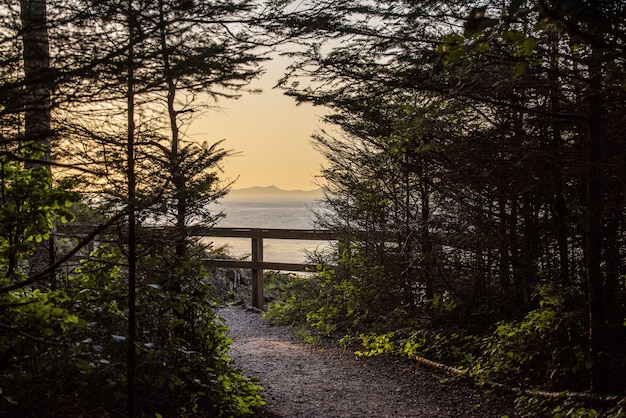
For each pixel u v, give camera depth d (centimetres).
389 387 592
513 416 470
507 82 429
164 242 400
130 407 368
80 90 293
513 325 586
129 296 383
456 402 526
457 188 642
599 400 422
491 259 648
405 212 747
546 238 564
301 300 993
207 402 434
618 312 498
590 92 398
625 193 414
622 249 495
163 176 367
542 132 502
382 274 762
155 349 416
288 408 520
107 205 361
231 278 1177
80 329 386
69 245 709
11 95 269
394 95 575
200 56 318
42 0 299
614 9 251
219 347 531
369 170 798
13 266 404
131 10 303
